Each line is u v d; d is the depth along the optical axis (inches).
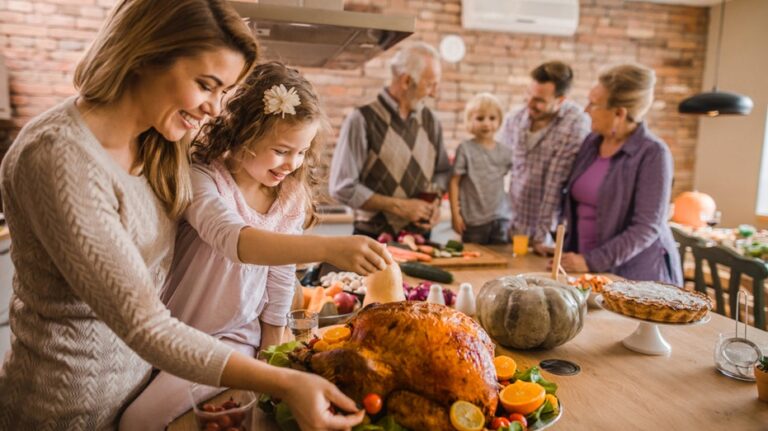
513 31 170.6
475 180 123.6
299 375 32.9
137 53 33.3
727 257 80.0
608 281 69.5
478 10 163.0
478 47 169.9
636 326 60.1
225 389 42.5
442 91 169.6
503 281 54.2
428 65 110.0
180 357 32.4
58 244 32.2
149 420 41.6
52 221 32.1
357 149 114.2
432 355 34.0
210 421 33.0
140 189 38.9
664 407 42.0
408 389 34.2
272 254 39.9
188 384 42.9
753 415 41.0
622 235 89.9
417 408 33.4
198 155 49.4
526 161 125.0
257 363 33.4
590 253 89.5
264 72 47.4
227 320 50.3
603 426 39.1
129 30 33.4
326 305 58.6
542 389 37.8
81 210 32.2
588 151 101.6
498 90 173.5
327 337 39.2
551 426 39.0
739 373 46.8
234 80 36.1
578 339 56.1
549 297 51.0
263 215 51.6
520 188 127.3
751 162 175.2
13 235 36.7
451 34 167.2
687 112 130.8
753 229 141.3
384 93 114.8
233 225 41.4
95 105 35.7
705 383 46.3
